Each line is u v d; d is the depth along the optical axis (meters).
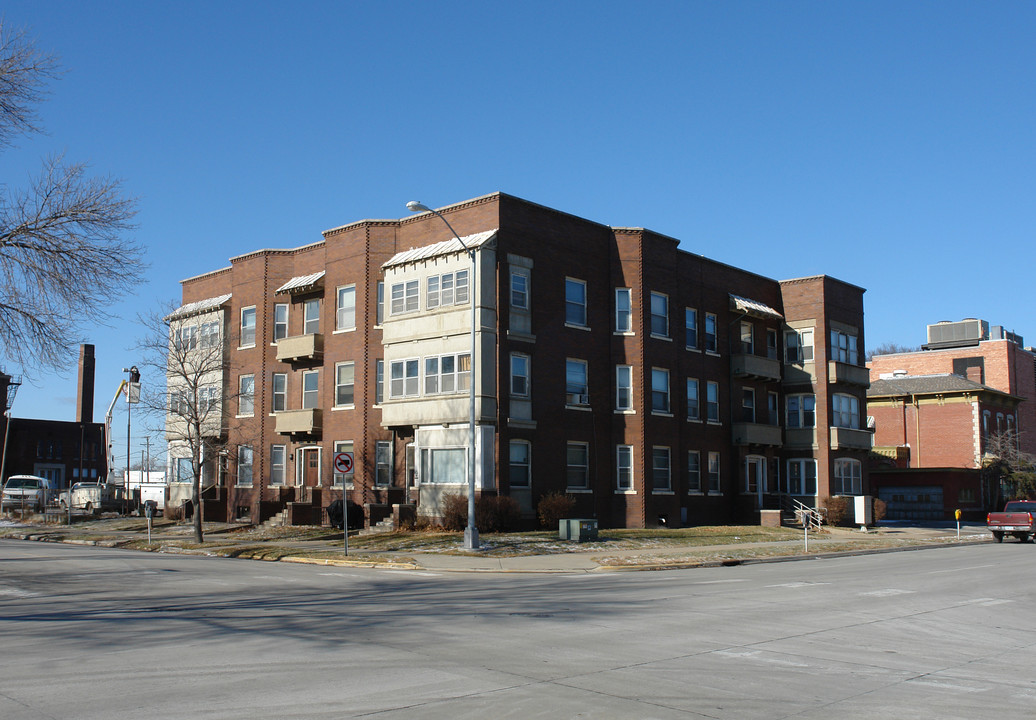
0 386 80.50
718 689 9.41
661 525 39.53
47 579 21.19
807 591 19.06
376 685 9.34
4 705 8.47
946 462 66.75
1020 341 88.44
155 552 32.22
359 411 38.44
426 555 27.33
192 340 41.62
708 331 44.28
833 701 8.98
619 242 39.94
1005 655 11.88
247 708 8.36
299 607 15.73
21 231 22.08
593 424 38.19
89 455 99.56
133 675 9.81
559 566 24.97
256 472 43.50
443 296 35.41
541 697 8.91
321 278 40.56
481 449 33.66
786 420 48.16
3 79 21.86
